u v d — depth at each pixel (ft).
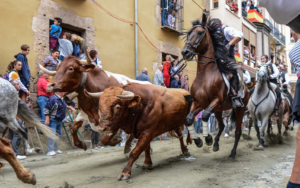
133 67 34.17
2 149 10.30
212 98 16.69
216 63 17.06
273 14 6.80
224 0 54.29
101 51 30.37
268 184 11.78
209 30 17.38
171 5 40.88
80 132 26.43
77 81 14.92
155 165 16.33
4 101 14.15
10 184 13.00
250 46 68.59
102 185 12.28
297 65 7.74
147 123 13.41
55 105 21.33
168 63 34.06
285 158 17.67
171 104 15.06
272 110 22.02
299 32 6.86
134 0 34.60
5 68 22.59
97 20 30.14
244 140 28.27
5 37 22.75
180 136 18.80
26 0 24.20
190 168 15.21
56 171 15.65
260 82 21.80
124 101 12.16
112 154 21.26
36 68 24.57
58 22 26.02
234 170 14.44
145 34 36.06
